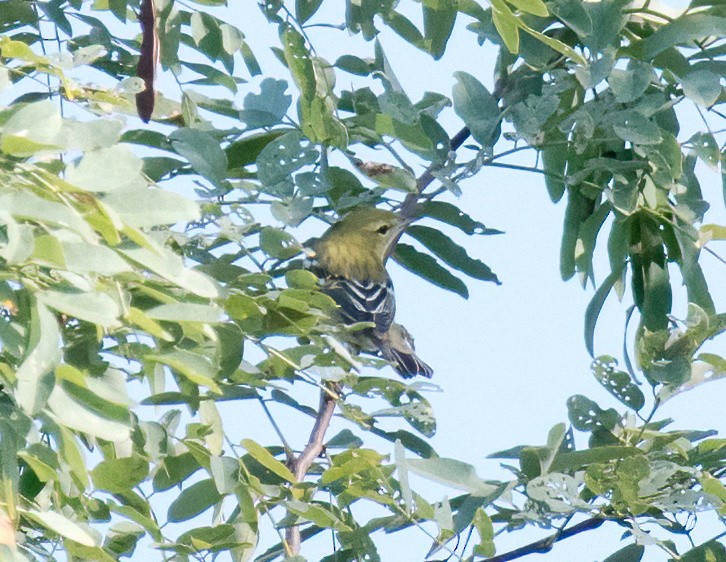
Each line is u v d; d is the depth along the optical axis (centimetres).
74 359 720
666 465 879
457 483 866
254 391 893
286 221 934
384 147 1057
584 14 1002
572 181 1053
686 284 1042
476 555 841
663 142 1008
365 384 895
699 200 1052
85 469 649
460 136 1141
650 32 1100
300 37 992
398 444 842
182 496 840
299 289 806
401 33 1034
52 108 634
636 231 1108
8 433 625
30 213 582
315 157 975
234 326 802
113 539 809
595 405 946
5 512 620
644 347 934
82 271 595
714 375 950
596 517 902
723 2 1053
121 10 1048
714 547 884
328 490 869
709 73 985
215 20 1073
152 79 950
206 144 952
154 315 682
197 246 927
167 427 833
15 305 607
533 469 892
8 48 765
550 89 1023
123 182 637
